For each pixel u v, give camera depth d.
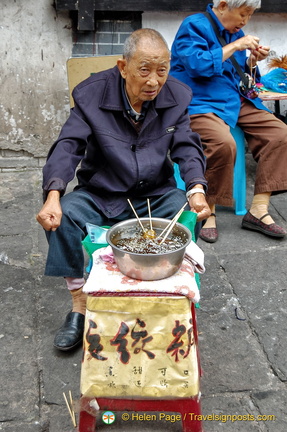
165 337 1.83
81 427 2.00
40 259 3.23
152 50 2.06
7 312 2.74
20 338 2.57
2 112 4.29
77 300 2.53
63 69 4.25
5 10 4.02
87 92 2.36
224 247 3.38
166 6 4.09
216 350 2.50
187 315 1.82
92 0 3.98
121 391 1.89
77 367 2.39
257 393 2.26
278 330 2.64
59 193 2.16
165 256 1.78
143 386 1.88
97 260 1.97
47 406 2.20
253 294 2.91
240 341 2.56
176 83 2.46
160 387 1.88
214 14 3.35
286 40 4.46
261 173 3.47
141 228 2.06
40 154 4.45
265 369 2.39
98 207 2.44
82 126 2.33
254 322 2.70
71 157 2.26
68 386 2.29
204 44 3.27
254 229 3.56
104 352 1.86
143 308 1.80
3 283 2.98
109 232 1.96
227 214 3.83
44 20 4.09
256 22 4.37
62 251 2.33
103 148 2.35
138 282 1.82
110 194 2.48
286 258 3.25
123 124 2.38
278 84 4.03
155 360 1.86
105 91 2.34
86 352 1.86
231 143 3.29
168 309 1.80
